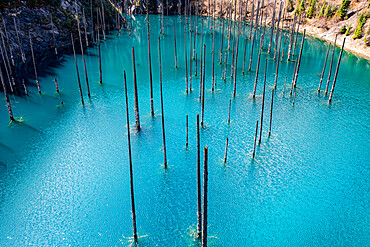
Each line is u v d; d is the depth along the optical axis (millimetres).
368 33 88625
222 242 29266
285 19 128875
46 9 92375
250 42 106500
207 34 117938
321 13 112188
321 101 59906
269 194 35219
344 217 32125
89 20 108312
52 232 30312
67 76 70625
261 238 29688
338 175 38406
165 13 156750
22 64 73188
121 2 146750
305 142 45500
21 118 50875
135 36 113250
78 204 33719
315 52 95188
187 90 63625
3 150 42406
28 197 34500
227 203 33875
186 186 36719
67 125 49844
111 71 76000
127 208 33344
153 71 76812
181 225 31297
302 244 29062
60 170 39062
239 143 45125
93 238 29766
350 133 47969
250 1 144625
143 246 28953
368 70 78000
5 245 28844
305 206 33500
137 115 47375
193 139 46312
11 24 79000
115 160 41281
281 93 64062
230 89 66062
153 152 43062
